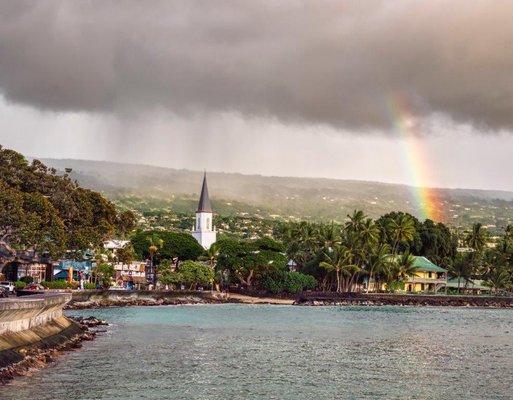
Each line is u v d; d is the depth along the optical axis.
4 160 142.25
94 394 49.41
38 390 49.53
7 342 57.34
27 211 132.38
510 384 58.78
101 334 94.88
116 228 159.62
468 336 110.00
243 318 145.00
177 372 61.44
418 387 56.62
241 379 58.84
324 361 72.25
